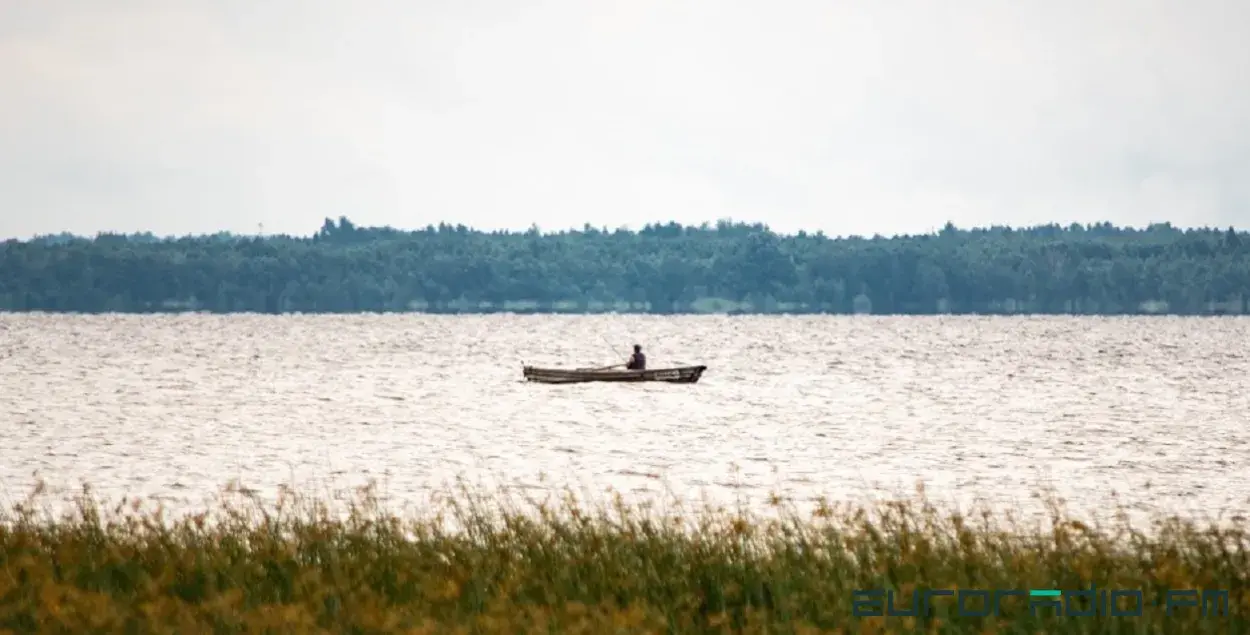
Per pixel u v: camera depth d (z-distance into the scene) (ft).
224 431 599.57
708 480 424.87
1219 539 177.78
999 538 182.09
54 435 572.51
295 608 146.72
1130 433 594.24
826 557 175.01
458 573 165.27
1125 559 168.45
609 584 163.84
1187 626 142.82
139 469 445.78
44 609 147.33
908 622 146.92
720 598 158.10
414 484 407.03
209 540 187.93
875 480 423.64
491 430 611.47
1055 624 145.38
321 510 238.48
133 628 144.15
